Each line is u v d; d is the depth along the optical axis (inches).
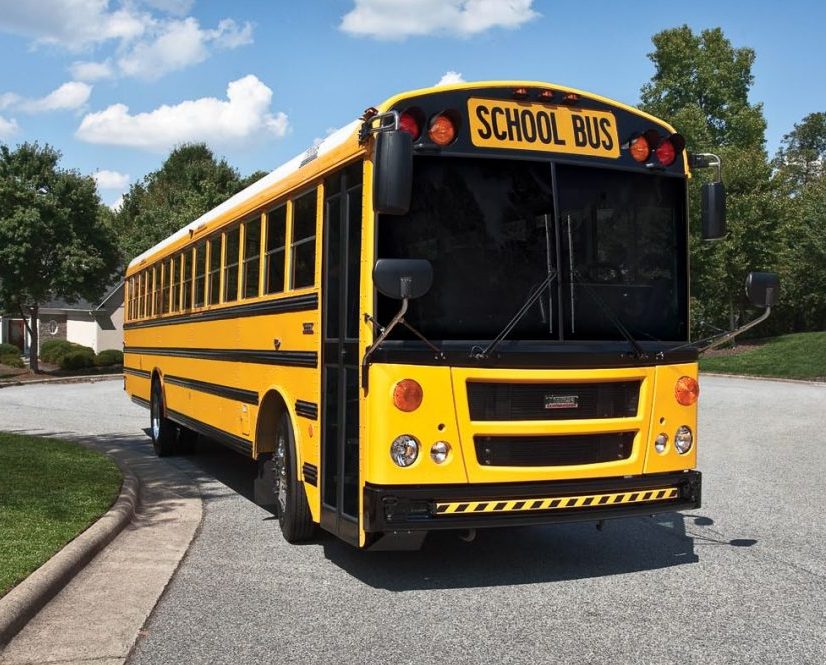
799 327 1572.3
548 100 217.0
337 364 219.1
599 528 227.0
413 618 190.9
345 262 217.2
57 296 1242.0
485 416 199.5
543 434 202.7
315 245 239.1
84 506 284.4
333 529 216.8
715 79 1566.2
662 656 168.1
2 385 1070.4
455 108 208.2
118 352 1371.8
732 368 1131.3
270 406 280.7
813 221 1411.2
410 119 202.1
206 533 273.4
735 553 248.2
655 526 283.7
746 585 216.1
